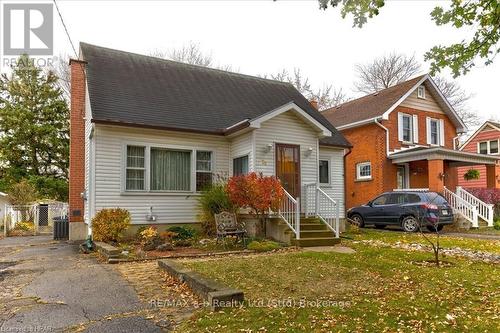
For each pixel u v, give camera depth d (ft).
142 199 41.09
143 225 40.78
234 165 45.80
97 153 38.96
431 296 17.70
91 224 37.60
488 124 86.43
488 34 15.92
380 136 66.54
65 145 94.73
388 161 65.77
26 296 18.86
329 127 57.11
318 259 27.43
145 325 14.62
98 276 23.12
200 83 55.62
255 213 39.37
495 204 64.85
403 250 32.55
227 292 16.60
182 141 43.80
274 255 30.04
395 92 71.56
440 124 74.43
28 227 64.28
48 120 96.12
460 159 60.90
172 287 20.34
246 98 56.18
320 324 14.01
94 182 38.60
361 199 69.41
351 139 72.33
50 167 96.94
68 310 16.56
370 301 16.93
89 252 33.45
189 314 15.92
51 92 96.27
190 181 44.24
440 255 29.66
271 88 63.57
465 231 50.65
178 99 48.47
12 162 92.48
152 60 55.93
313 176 45.62
